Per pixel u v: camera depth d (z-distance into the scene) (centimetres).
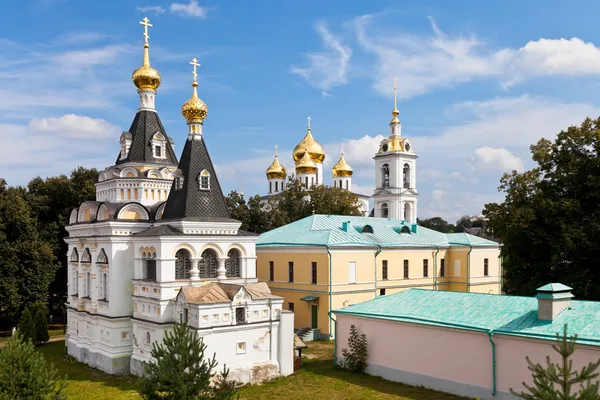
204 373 1989
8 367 1867
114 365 3431
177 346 1964
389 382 3034
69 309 4150
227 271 3478
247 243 3528
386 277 5166
